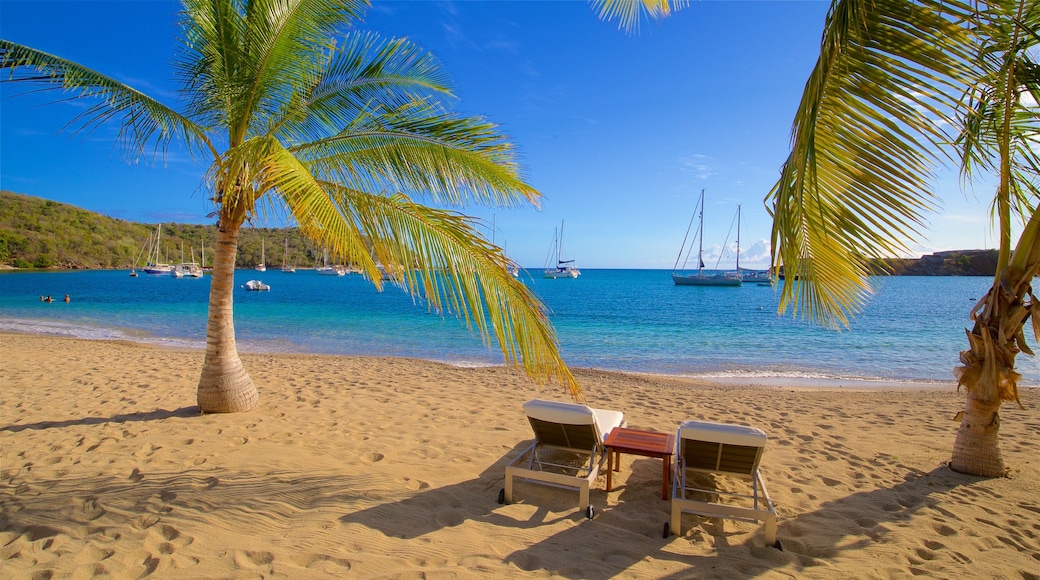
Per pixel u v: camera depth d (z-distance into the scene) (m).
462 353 14.02
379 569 2.94
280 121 5.33
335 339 16.58
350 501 3.83
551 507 3.88
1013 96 3.70
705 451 3.69
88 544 3.08
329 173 5.12
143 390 7.66
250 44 5.04
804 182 2.58
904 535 3.54
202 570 2.85
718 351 15.27
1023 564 3.18
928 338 18.03
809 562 3.17
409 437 5.51
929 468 4.89
